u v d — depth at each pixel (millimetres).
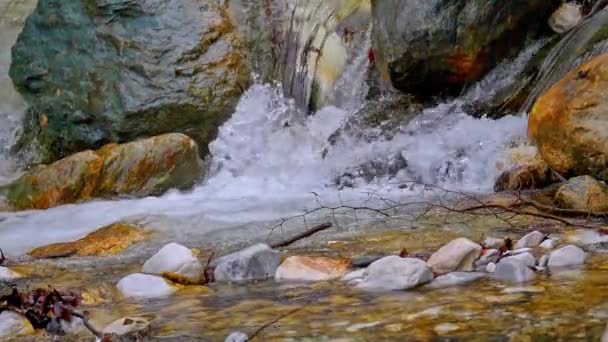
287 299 2623
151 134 7484
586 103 4809
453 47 6559
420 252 3316
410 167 6094
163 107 7430
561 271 2750
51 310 2494
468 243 2918
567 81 5066
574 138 4805
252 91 7715
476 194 5090
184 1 7840
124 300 2779
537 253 3088
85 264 3646
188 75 7547
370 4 7793
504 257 2893
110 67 7664
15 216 5727
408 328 2170
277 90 7812
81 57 7879
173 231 4535
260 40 7969
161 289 2873
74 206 5996
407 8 6750
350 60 7625
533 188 5086
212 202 5719
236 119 7547
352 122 6965
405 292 2588
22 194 6531
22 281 3223
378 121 6906
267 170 6988
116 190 6391
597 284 2518
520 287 2541
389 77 7078
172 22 7719
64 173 6414
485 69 6703
